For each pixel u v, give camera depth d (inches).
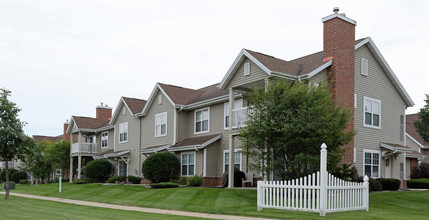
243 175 947.3
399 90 1026.1
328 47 859.4
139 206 736.3
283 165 697.0
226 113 1054.4
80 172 1612.9
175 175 1121.4
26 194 1149.1
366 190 594.9
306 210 536.4
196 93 1280.8
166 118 1224.8
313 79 813.2
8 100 890.7
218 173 1059.3
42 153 1716.3
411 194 835.4
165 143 1217.4
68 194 1042.7
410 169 1201.4
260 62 816.3
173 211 639.1
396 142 1010.7
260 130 681.6
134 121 1403.8
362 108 927.0
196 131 1161.4
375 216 526.3
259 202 585.3
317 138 655.1
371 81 960.3
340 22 863.1
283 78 713.0
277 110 675.4
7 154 900.0
